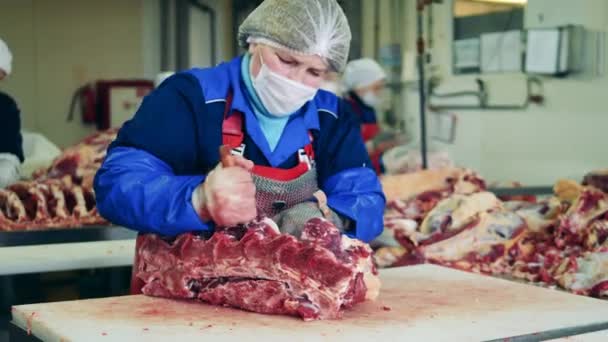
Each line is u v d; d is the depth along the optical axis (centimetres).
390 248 348
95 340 196
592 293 288
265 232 230
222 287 229
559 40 598
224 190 218
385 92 833
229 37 955
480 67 702
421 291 257
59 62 898
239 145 250
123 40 922
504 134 677
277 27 238
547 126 625
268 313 223
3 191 379
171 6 928
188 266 234
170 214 227
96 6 906
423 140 533
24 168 545
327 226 232
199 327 208
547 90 623
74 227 359
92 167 441
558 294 255
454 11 735
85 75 910
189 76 253
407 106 809
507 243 333
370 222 262
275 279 221
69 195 397
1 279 378
